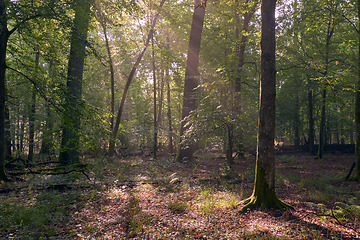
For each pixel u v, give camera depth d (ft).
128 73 84.07
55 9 32.58
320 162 61.36
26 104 52.75
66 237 16.84
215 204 23.95
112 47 62.54
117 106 94.89
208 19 66.44
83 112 32.60
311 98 79.25
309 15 56.24
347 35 58.03
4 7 29.40
